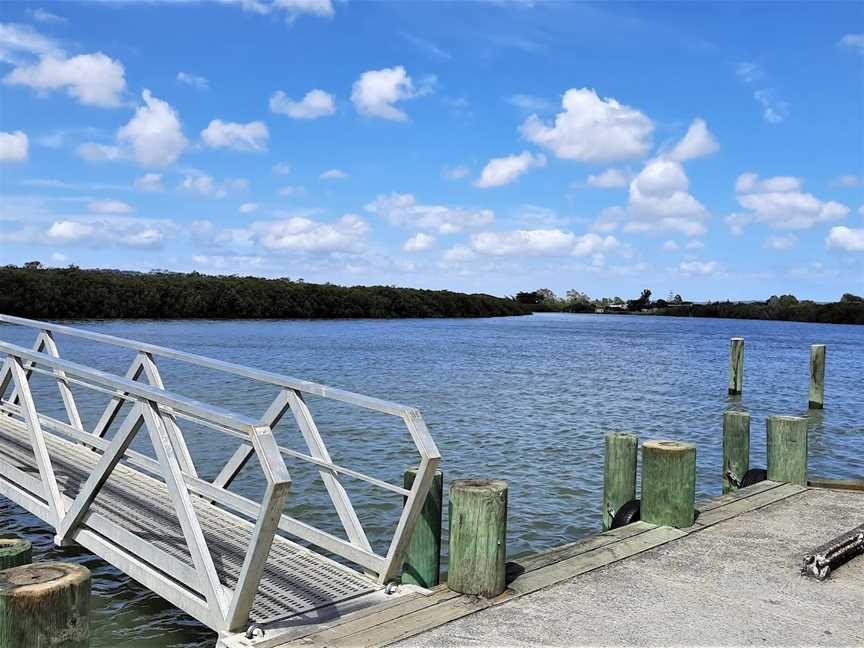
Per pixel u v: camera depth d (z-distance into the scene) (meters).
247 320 79.38
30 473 7.34
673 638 4.29
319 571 5.43
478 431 16.08
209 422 4.89
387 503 10.01
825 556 5.34
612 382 27.45
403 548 5.06
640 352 45.81
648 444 6.70
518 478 11.79
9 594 3.23
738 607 4.77
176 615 6.33
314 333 58.78
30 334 44.06
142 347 7.69
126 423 5.59
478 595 4.88
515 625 4.45
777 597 4.95
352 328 71.31
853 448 15.95
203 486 5.08
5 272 60.19
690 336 71.75
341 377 27.28
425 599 4.86
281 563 5.56
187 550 5.58
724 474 9.72
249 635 4.34
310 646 4.18
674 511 6.48
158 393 5.11
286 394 6.07
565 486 11.27
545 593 4.97
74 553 7.79
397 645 4.17
